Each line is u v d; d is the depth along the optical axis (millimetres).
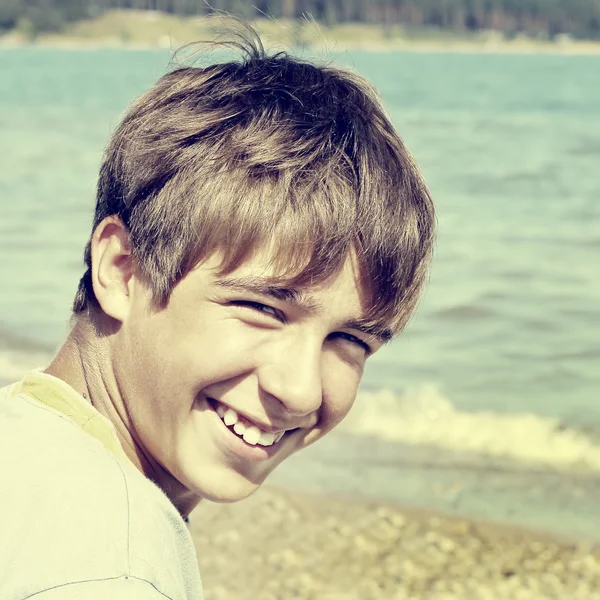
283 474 8055
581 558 6762
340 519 7250
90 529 1406
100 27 155000
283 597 6203
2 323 12391
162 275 1792
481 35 159625
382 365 11273
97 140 31547
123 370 1851
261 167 1803
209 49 2281
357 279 1829
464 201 22078
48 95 50156
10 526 1427
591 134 33562
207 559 6637
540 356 11781
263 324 1773
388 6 156750
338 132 1925
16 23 152250
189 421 1816
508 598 6293
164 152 1873
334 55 2424
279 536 6977
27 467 1530
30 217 19578
